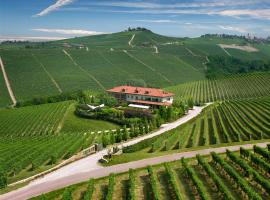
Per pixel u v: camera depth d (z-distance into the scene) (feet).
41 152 254.27
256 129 286.05
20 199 155.74
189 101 494.59
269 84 653.30
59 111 486.38
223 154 207.82
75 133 354.95
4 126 433.48
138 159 210.38
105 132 356.79
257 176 155.02
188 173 170.60
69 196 148.46
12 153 257.75
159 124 364.38
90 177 183.32
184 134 280.10
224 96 607.78
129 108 438.81
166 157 211.20
